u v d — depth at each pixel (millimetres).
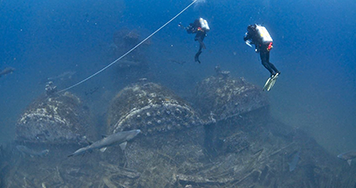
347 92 26750
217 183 9062
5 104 23125
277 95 24859
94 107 18578
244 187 9234
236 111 11484
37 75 31344
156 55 33719
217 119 11180
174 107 9945
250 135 12367
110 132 9797
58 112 10188
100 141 5684
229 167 10047
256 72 30844
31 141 10141
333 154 14602
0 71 13711
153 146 9922
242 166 10039
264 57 4805
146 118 9602
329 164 12289
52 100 10820
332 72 37781
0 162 11148
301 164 11805
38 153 9195
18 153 12070
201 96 13141
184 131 10367
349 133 17922
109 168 9766
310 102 23578
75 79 24000
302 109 21891
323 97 25016
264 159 11016
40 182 9656
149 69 20594
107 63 26984
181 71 28266
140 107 9719
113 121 10125
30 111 10109
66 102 11156
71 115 10539
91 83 23344
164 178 8969
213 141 11469
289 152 12219
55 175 9797
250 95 11742
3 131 17953
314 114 21000
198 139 10750
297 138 13945
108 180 9039
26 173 10328
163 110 9812
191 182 8844
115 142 5684
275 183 10094
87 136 10484
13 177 10039
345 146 16344
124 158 10008
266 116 13133
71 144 10125
